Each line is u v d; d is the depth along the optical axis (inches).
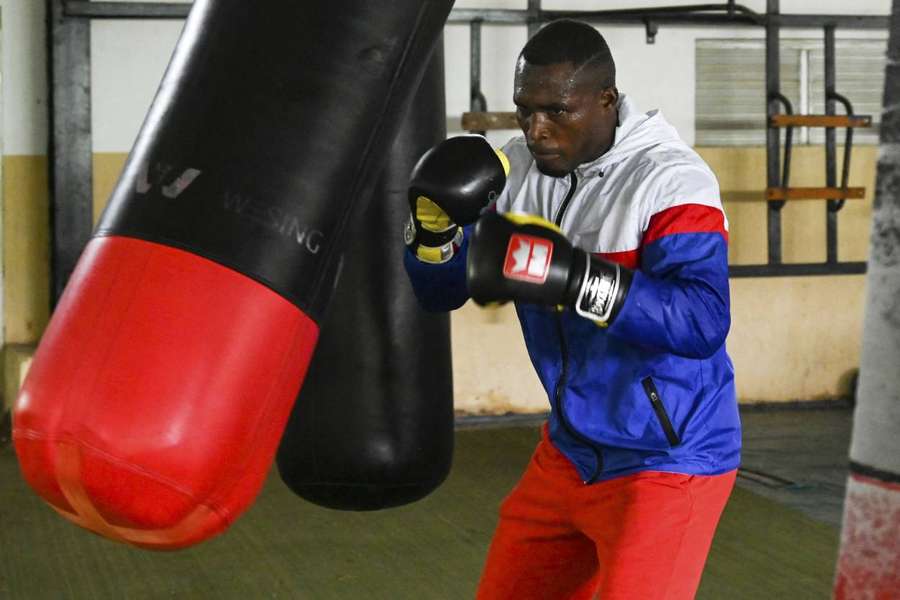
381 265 101.1
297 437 100.0
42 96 226.4
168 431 52.5
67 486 53.8
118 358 53.1
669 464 66.2
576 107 66.0
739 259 250.7
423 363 102.5
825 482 187.2
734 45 247.0
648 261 63.9
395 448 100.0
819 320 254.5
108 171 225.8
